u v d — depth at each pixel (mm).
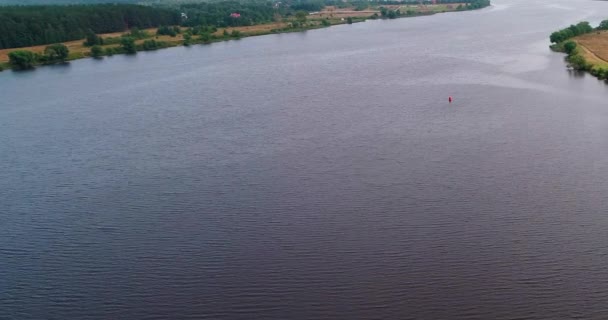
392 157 61656
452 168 58125
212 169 61438
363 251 45031
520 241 45125
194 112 82812
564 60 105125
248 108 83312
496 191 53000
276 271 43250
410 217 49469
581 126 67688
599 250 43469
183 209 53219
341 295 40250
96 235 49812
